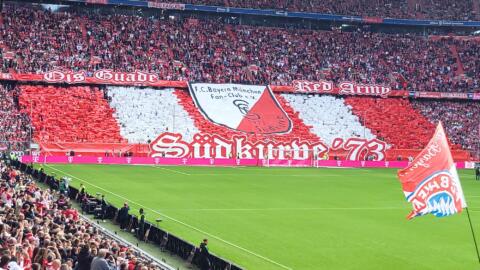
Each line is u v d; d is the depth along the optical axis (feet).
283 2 486.38
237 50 439.22
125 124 366.02
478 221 186.19
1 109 350.02
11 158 299.17
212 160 358.64
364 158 392.47
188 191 239.50
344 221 183.52
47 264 73.36
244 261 132.77
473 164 399.03
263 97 406.62
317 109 410.93
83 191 191.31
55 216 123.44
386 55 467.52
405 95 433.48
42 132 344.49
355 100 425.69
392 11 505.66
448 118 429.38
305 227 172.96
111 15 443.32
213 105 392.27
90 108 369.09
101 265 74.38
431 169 87.66
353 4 504.43
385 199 231.09
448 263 134.41
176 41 432.25
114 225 164.14
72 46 401.08
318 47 461.37
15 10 416.26
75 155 340.80
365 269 128.57
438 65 465.47
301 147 381.81
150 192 233.14
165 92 394.93
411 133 409.49
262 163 367.04
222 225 173.27
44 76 370.73
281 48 451.94
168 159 351.46
